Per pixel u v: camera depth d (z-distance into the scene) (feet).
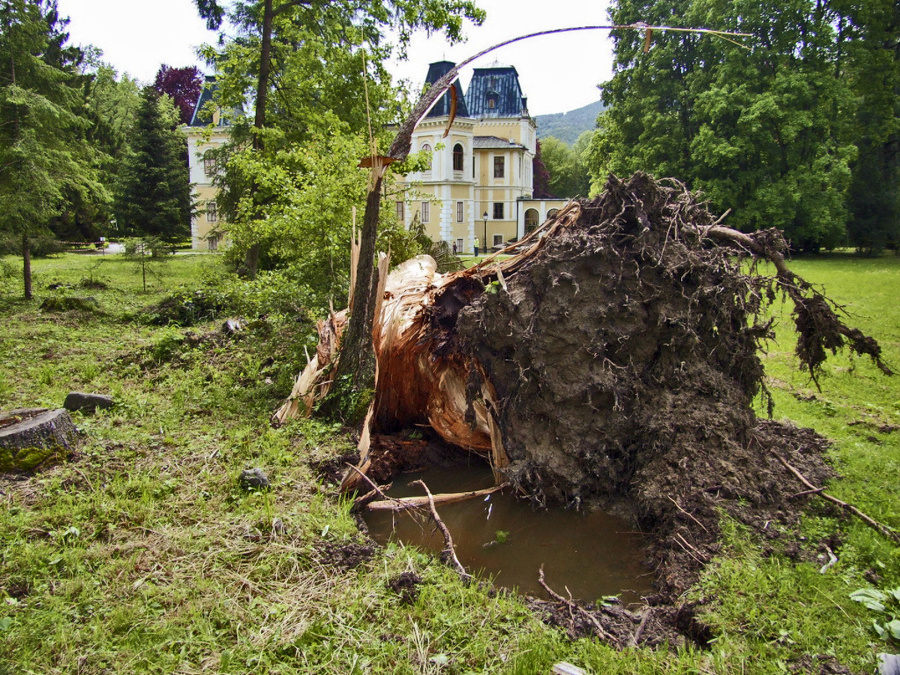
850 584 13.60
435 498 19.22
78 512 15.60
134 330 40.55
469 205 144.25
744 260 22.53
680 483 17.54
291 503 16.76
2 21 51.39
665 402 19.38
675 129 110.73
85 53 140.77
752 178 104.68
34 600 12.48
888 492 17.66
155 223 110.93
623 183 20.27
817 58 104.58
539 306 20.21
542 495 19.58
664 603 14.37
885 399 27.14
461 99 138.72
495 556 16.97
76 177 55.77
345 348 22.20
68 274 73.92
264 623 12.23
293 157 44.37
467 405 21.03
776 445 19.77
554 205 158.51
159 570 13.67
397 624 12.51
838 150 102.89
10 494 16.34
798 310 21.88
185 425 22.04
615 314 19.90
